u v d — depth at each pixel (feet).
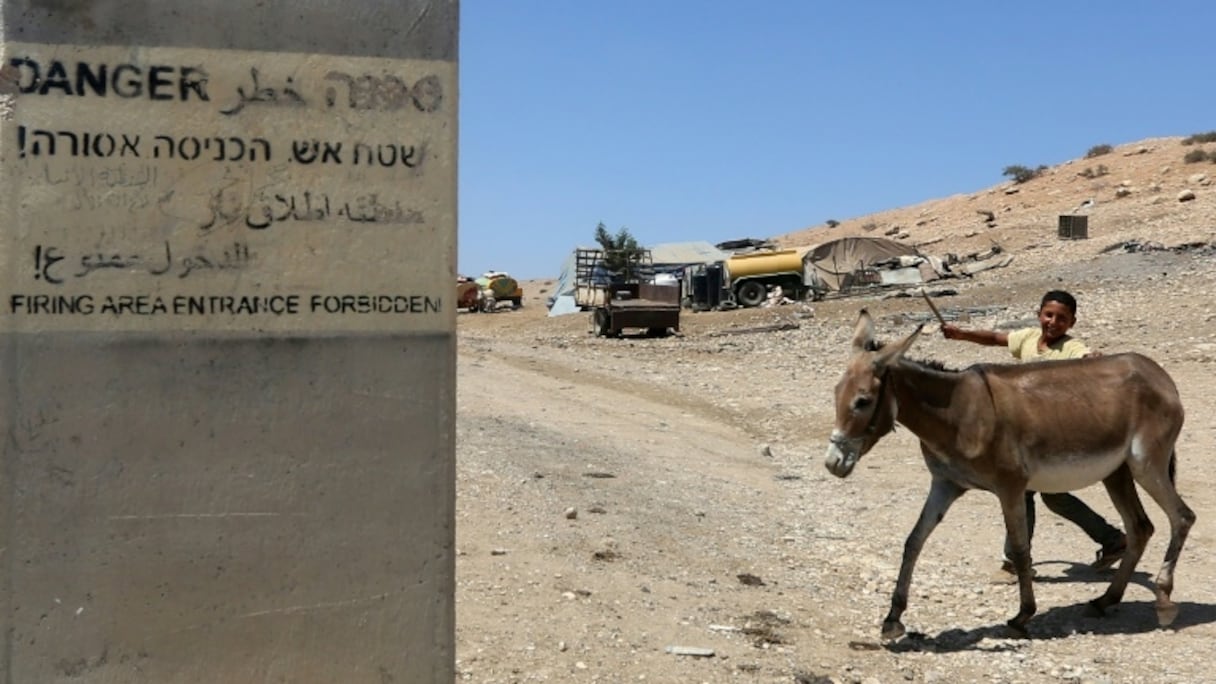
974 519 34.71
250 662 14.38
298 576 14.49
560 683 19.76
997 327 83.61
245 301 14.33
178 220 14.15
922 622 24.86
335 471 14.60
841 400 22.53
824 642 23.29
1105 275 105.50
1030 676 21.50
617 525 31.09
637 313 102.53
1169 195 176.86
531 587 24.52
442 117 14.88
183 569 14.16
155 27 14.08
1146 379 24.52
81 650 13.92
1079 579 27.96
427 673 14.92
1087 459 23.82
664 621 23.35
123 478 14.01
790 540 32.09
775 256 129.90
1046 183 226.38
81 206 13.91
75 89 13.89
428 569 14.90
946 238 178.91
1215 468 39.91
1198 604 25.88
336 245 14.58
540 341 104.22
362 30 14.65
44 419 13.82
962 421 23.03
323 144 14.56
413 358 14.83
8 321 13.73
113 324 13.97
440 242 14.90
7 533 13.74
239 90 14.32
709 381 69.41
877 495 38.40
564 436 46.93
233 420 14.29
